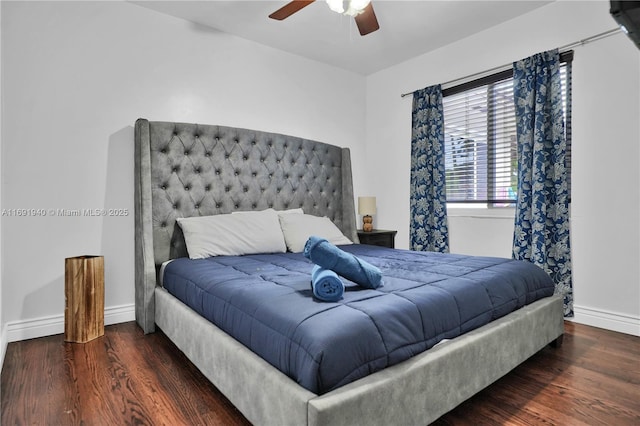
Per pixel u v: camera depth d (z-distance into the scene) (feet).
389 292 4.96
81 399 5.23
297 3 6.89
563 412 4.91
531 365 6.34
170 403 5.12
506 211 9.92
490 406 5.07
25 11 7.58
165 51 9.30
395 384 3.90
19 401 5.17
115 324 8.61
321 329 3.76
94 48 8.35
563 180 8.49
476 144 10.75
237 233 8.82
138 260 8.50
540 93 8.76
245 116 10.67
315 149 11.82
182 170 9.16
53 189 7.89
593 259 8.35
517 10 9.20
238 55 10.52
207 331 5.42
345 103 13.16
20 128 7.52
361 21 7.19
